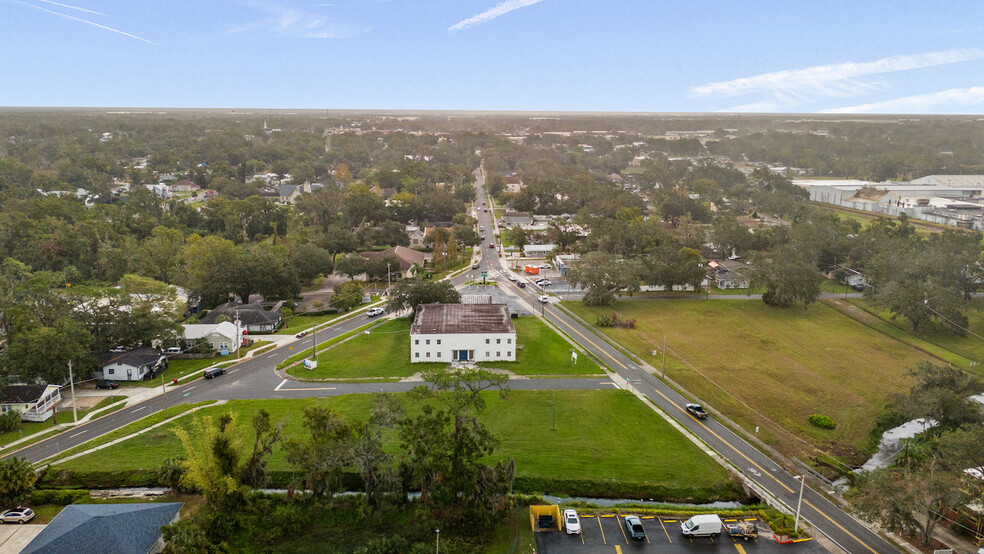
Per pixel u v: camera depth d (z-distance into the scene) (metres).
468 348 117.25
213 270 151.62
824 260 188.88
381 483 70.25
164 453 83.75
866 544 65.06
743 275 165.50
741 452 84.75
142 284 127.75
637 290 161.38
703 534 65.94
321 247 195.12
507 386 96.69
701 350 125.56
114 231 194.25
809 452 85.38
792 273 152.75
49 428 91.94
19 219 183.25
